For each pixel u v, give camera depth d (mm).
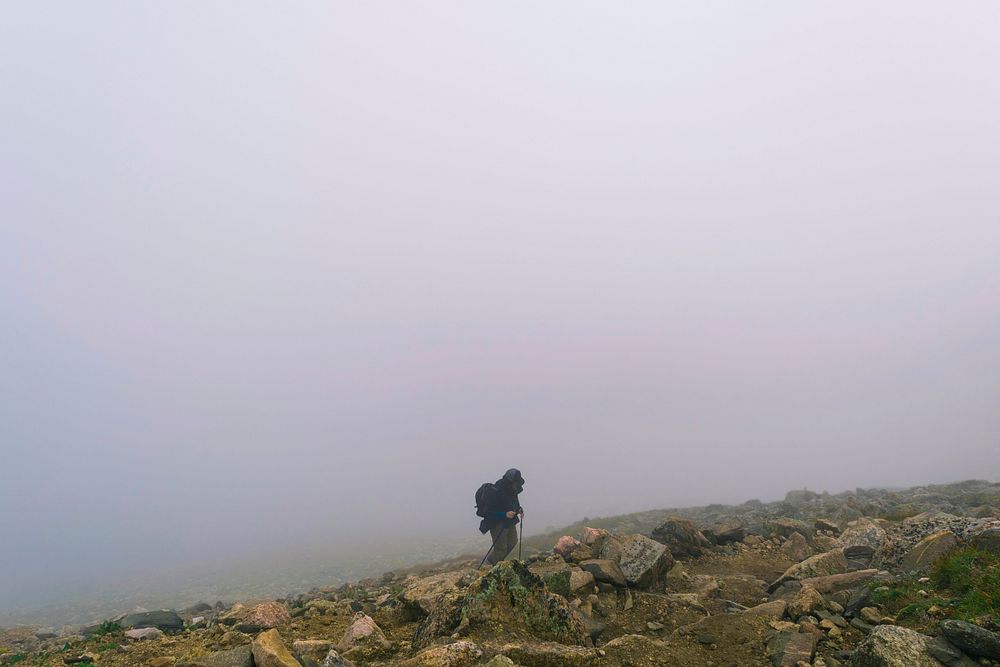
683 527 14914
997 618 6996
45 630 15688
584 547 12797
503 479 14156
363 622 8508
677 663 7504
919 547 10461
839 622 8328
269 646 7418
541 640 7680
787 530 16094
